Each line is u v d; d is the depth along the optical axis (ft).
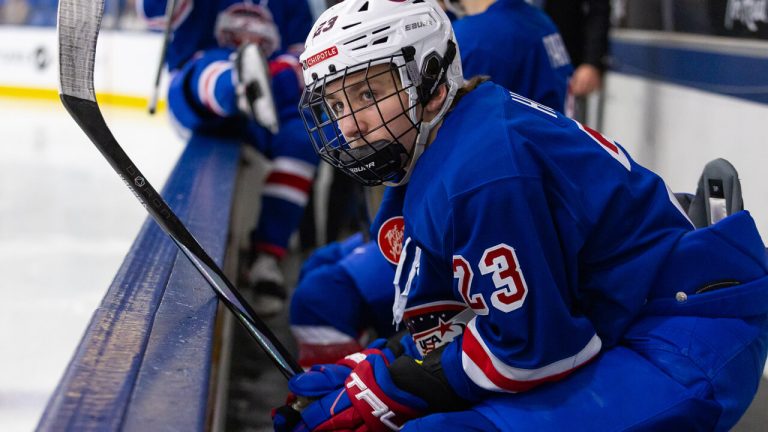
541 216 5.74
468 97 6.28
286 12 16.57
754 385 6.37
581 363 5.97
